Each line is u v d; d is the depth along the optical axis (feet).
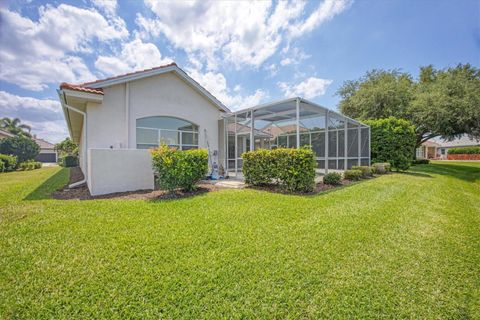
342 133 44.60
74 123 47.47
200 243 11.57
